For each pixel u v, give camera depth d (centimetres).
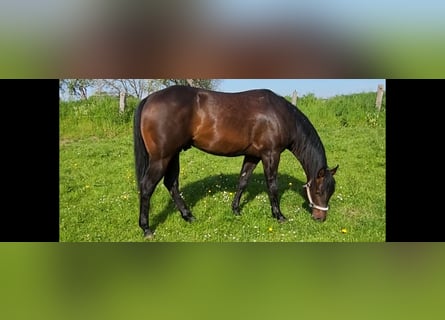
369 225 444
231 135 409
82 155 726
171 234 411
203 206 481
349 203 514
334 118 963
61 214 455
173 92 390
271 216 462
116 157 726
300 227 437
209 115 398
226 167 691
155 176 387
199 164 711
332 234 421
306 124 446
